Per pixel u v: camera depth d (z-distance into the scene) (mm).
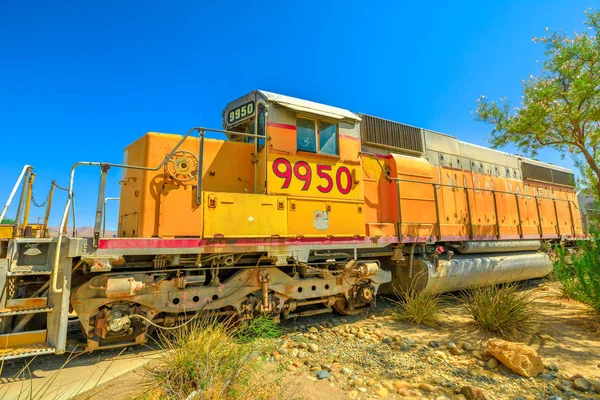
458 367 4750
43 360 4617
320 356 5047
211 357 3906
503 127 11594
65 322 4207
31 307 4215
